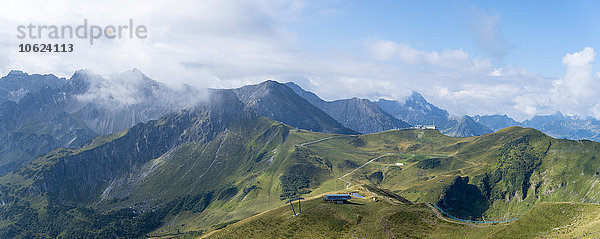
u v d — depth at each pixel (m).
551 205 180.38
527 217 180.62
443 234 195.50
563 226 164.12
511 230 175.50
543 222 172.88
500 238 173.25
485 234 181.88
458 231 193.12
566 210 173.25
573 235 149.62
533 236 165.00
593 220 156.50
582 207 170.50
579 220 162.62
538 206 184.00
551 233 161.50
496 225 188.00
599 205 167.12
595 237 138.88
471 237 184.12
